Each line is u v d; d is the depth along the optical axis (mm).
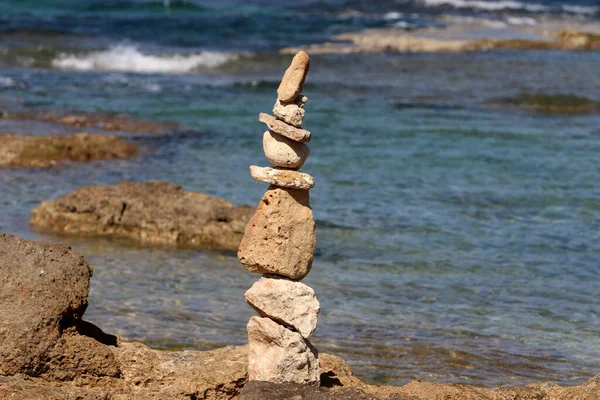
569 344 13070
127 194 18188
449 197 21031
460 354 12516
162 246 17078
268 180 9102
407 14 60500
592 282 15844
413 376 11680
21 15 50781
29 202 19438
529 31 54875
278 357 9258
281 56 42688
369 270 16062
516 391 10000
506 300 14828
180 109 30484
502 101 33938
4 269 9641
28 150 22969
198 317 13500
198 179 21984
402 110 31516
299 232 9250
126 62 39406
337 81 37062
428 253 17109
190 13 56938
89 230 17578
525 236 18344
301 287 9305
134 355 9922
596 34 50938
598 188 22125
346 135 27297
